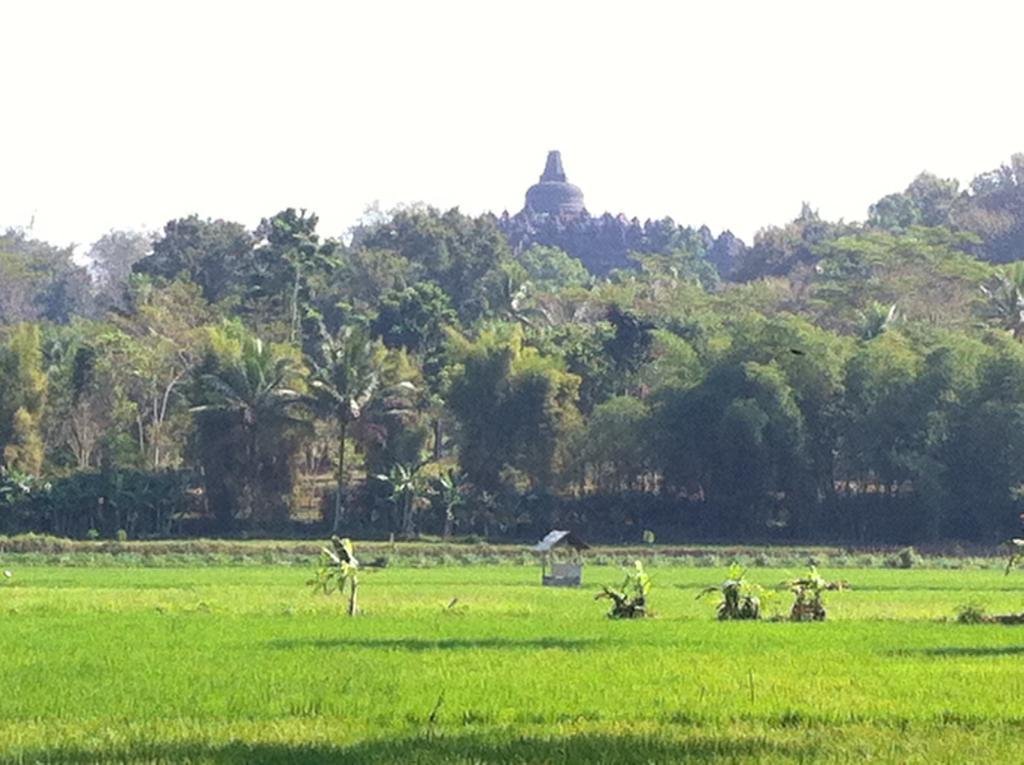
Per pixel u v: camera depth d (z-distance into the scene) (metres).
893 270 141.25
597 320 146.88
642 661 33.56
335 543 51.66
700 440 107.50
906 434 106.19
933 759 21.66
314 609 51.72
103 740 23.36
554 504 109.38
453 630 42.28
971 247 181.00
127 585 66.94
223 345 109.00
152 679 29.94
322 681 29.75
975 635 41.03
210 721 25.33
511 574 80.62
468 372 111.50
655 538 107.62
